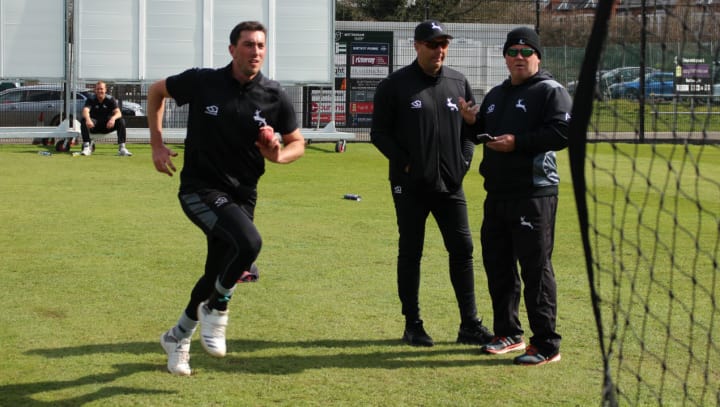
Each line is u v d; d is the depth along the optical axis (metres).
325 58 46.44
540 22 48.12
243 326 14.01
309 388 11.16
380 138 13.43
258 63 11.19
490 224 12.80
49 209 25.45
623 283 16.92
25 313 14.50
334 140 48.03
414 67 13.39
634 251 20.11
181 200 11.49
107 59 44.78
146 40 45.12
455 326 14.24
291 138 11.84
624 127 31.47
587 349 12.91
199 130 11.38
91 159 39.81
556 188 12.46
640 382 10.50
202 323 11.24
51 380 11.30
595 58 6.51
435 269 18.42
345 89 53.56
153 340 13.15
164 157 11.67
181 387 11.13
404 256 13.30
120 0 44.62
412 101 13.12
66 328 13.69
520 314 15.11
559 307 15.26
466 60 52.91
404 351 12.84
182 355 11.62
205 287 11.38
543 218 12.26
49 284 16.52
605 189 30.58
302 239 21.50
